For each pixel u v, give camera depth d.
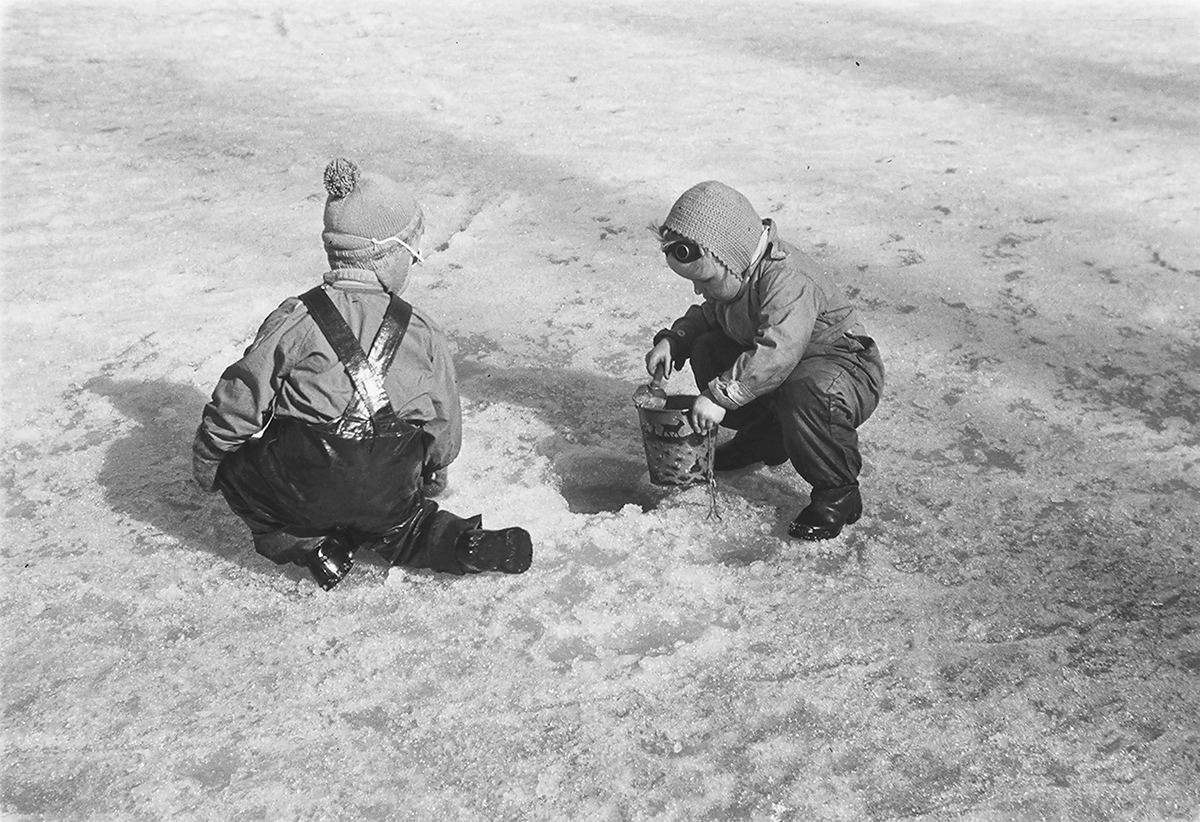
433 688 3.00
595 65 8.78
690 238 3.29
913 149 6.95
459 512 3.65
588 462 3.97
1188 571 3.41
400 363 3.13
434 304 5.09
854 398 3.40
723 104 7.81
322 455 3.04
